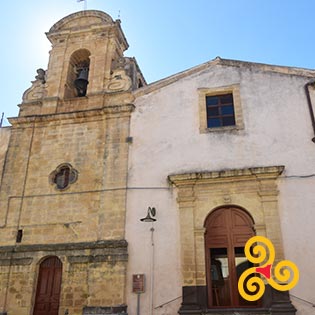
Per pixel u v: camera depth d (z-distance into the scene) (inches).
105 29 809.5
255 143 625.3
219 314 531.8
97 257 598.5
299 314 513.3
